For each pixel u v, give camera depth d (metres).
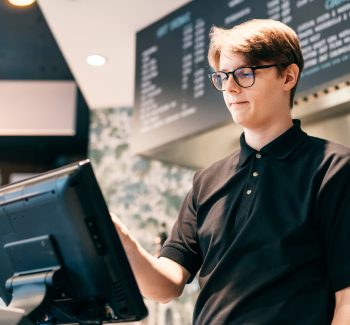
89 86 3.95
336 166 1.46
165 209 3.91
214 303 1.47
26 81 4.61
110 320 1.27
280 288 1.40
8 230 1.32
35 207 1.26
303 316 1.36
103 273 1.21
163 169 4.01
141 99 3.20
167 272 1.60
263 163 1.57
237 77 1.58
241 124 1.60
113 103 4.19
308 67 2.40
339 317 1.34
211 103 2.81
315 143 1.56
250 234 1.48
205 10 2.96
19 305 1.24
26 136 4.91
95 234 1.20
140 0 3.03
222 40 1.64
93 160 4.18
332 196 1.43
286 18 2.55
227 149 2.97
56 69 4.39
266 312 1.38
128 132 4.18
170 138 2.98
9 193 1.31
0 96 4.59
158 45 3.18
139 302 1.22
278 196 1.50
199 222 1.65
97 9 3.10
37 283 1.25
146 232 3.91
